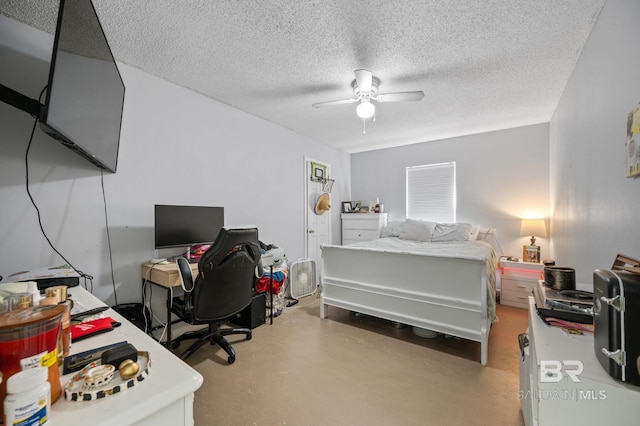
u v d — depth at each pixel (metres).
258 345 2.21
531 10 1.58
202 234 2.52
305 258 4.06
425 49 1.95
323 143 4.53
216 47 1.95
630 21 1.23
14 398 0.40
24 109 1.06
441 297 2.09
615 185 1.39
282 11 1.60
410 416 1.43
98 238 2.03
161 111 2.39
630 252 1.23
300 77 2.37
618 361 0.69
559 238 2.81
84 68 1.24
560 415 0.75
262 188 3.36
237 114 3.06
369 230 4.62
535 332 0.98
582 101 1.94
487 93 2.65
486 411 1.46
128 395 0.51
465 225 3.84
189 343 2.23
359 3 1.53
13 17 1.66
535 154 3.58
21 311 0.51
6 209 1.66
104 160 1.63
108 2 1.52
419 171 4.55
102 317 0.95
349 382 1.72
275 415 1.44
